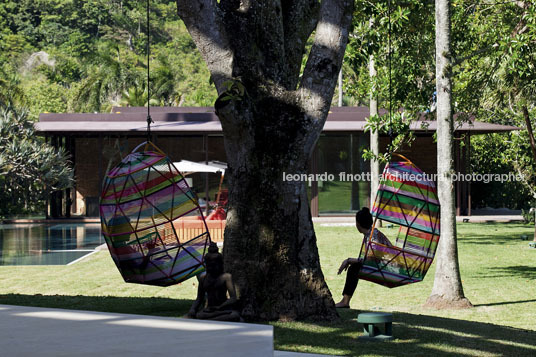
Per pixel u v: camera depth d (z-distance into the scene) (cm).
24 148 3375
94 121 3694
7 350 361
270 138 811
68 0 13600
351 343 691
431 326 831
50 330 418
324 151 3484
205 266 789
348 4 815
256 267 806
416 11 1549
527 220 3156
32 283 1419
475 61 1752
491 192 3878
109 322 445
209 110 3662
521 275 1539
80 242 2369
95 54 6144
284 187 814
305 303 812
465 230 2717
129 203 860
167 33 13200
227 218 827
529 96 1647
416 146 3578
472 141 3700
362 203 3478
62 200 3644
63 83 10381
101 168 3534
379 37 1473
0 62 11050
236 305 775
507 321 1049
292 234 816
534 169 3175
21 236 2623
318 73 814
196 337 395
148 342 381
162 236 870
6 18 13562
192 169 2948
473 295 1301
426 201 904
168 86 6159
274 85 823
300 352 638
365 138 3481
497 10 1758
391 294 1331
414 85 1708
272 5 825
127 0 13800
